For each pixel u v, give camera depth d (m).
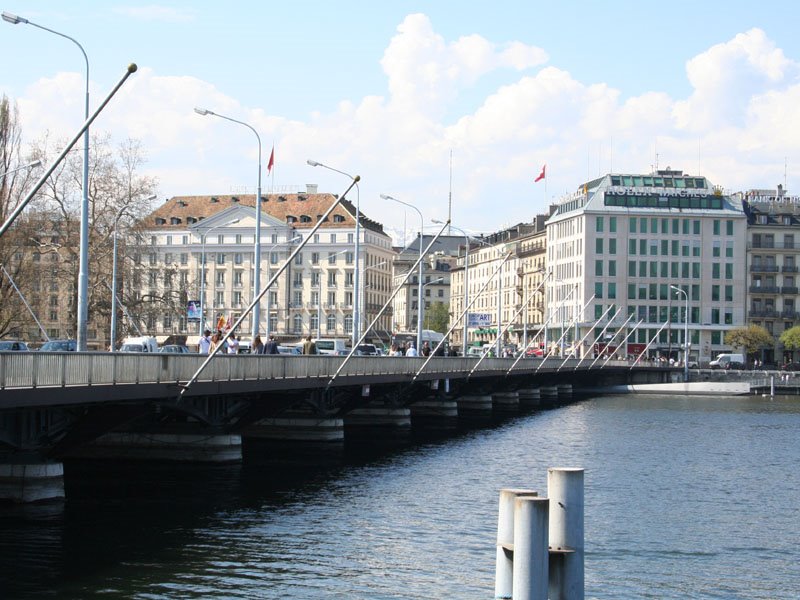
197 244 191.88
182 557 28.95
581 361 129.50
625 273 179.75
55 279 94.44
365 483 44.31
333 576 27.53
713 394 142.75
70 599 24.48
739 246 180.62
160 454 47.66
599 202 180.38
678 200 181.00
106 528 32.31
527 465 52.84
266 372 45.12
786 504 42.28
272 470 47.41
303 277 190.12
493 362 91.62
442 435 69.56
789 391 145.62
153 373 35.72
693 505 41.47
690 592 27.61
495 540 32.56
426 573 28.09
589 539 34.06
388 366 62.84
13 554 28.53
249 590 25.89
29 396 28.33
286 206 194.62
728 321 180.25
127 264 93.38
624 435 72.94
